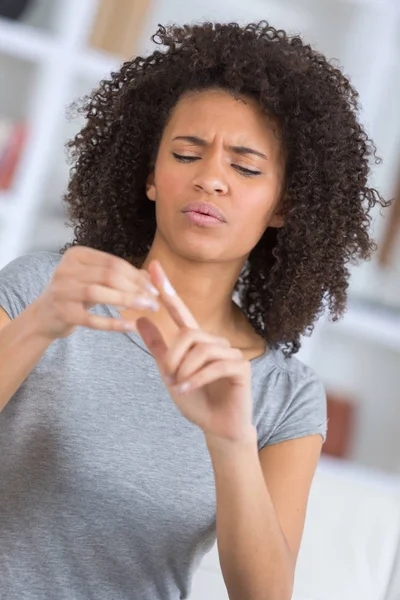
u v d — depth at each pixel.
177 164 1.58
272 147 1.62
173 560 1.66
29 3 3.87
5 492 1.58
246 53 1.63
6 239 3.86
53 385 1.62
